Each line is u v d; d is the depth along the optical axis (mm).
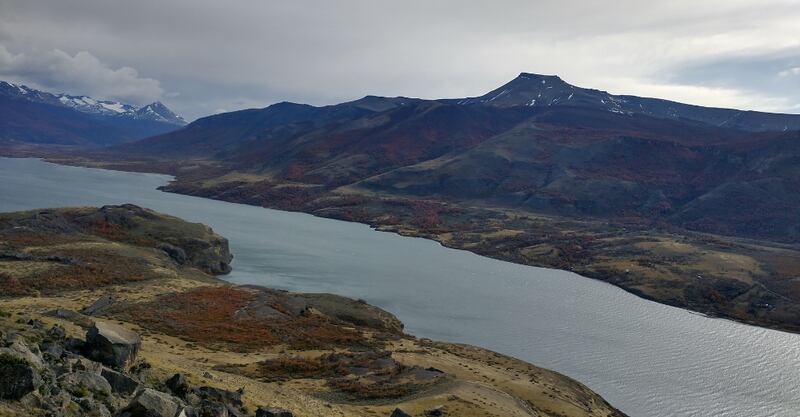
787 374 102312
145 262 127438
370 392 63312
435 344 98812
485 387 68438
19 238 130000
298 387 62375
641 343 115562
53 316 61438
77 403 26953
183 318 90000
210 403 34844
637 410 83812
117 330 40031
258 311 101250
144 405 27891
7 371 24938
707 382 96188
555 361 101250
